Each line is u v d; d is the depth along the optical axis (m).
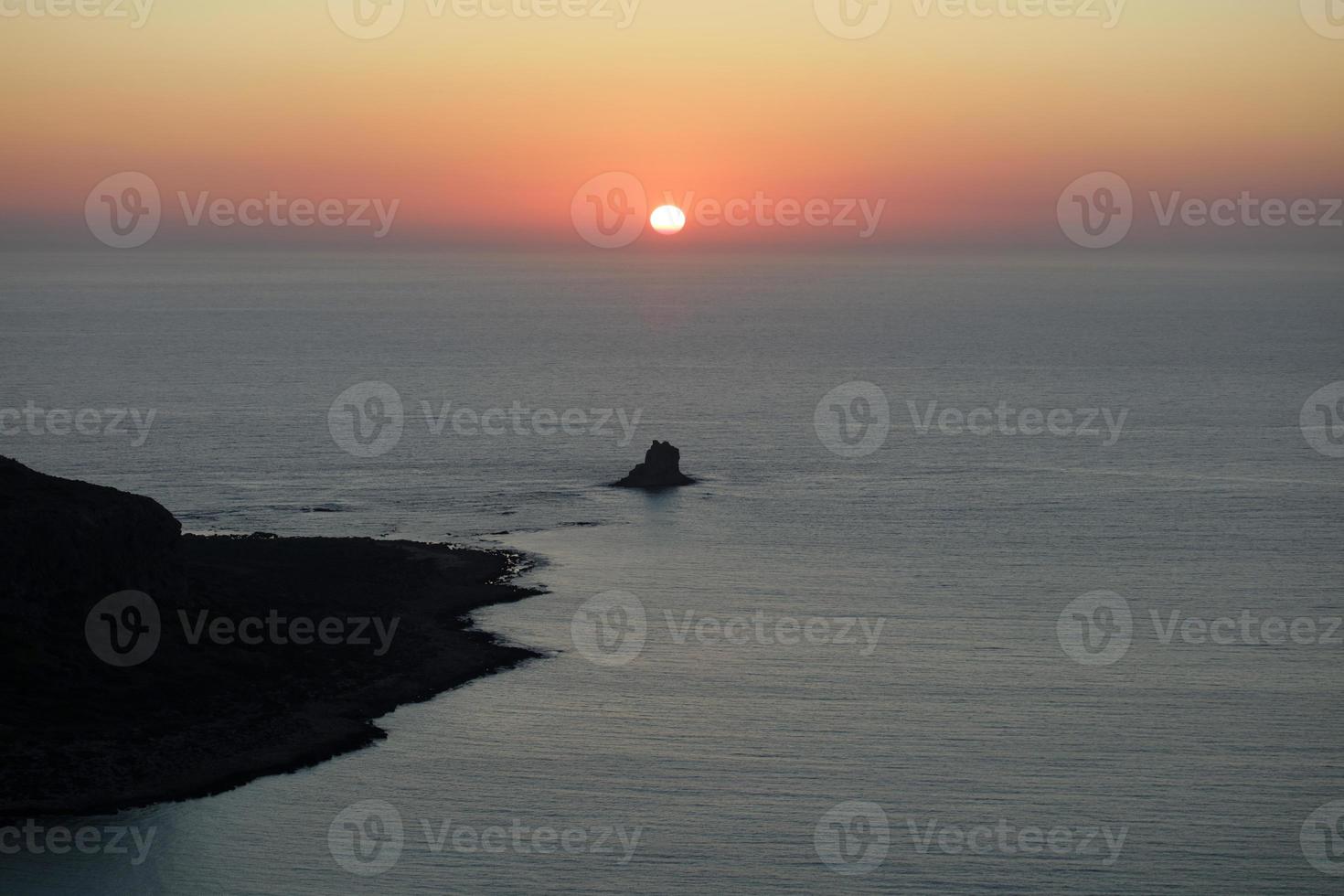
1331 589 88.19
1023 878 46.38
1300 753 58.34
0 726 52.53
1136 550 99.06
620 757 56.66
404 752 56.06
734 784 54.00
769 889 45.50
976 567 93.44
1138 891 45.62
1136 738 60.22
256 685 60.75
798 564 93.56
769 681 67.75
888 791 53.88
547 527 104.38
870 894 45.09
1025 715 63.12
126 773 51.19
